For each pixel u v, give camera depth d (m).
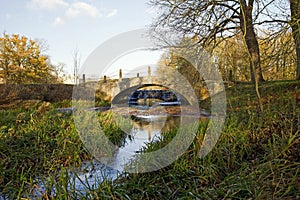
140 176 2.45
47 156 3.21
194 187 2.08
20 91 9.73
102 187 2.08
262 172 1.95
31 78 22.81
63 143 3.62
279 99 4.77
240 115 4.04
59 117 5.18
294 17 4.46
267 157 2.31
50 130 4.24
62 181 2.09
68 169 2.87
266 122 3.34
